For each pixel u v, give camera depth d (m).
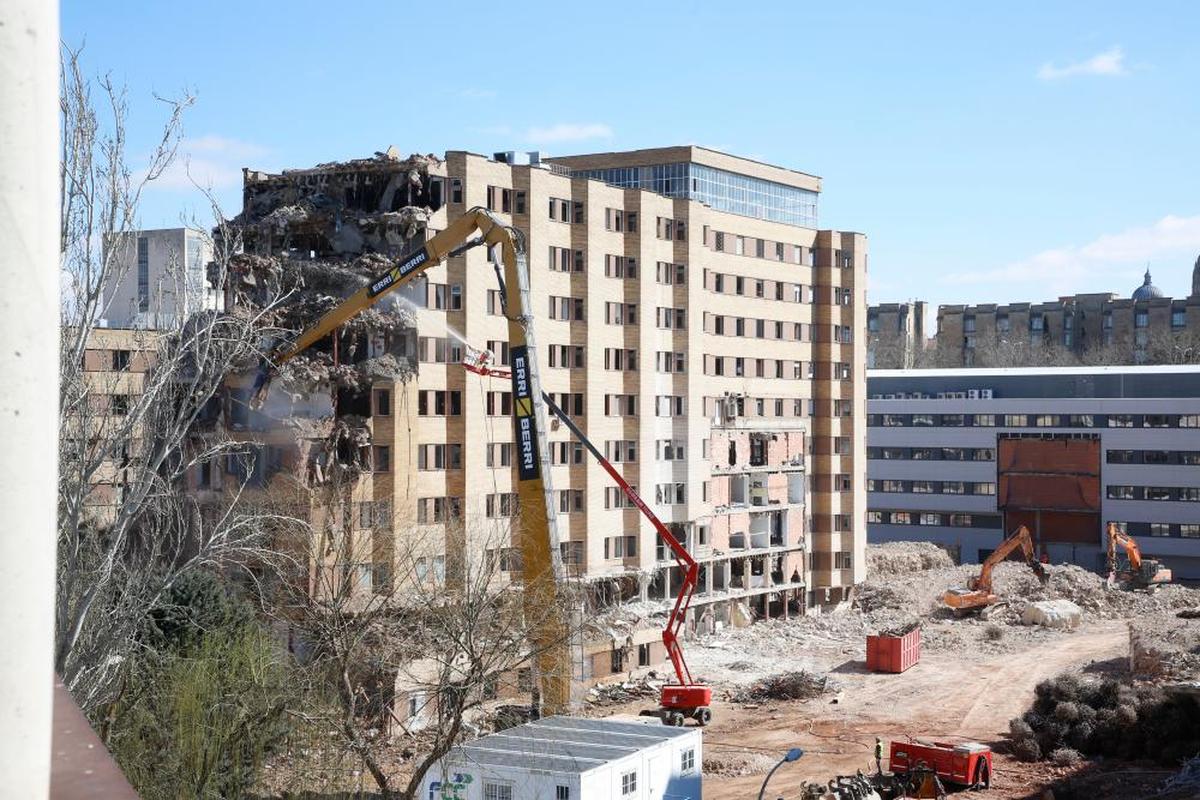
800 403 107.62
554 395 82.06
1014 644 96.06
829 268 108.88
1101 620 107.50
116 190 27.30
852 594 111.19
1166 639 83.81
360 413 68.62
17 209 2.93
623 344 87.75
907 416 154.00
